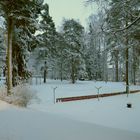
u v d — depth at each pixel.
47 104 23.41
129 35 13.19
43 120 9.84
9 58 22.28
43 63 52.88
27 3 22.44
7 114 10.52
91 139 7.64
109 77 91.62
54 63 56.19
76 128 8.94
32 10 24.75
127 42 16.02
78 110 20.94
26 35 28.62
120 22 12.24
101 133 8.59
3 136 6.97
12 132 7.50
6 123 8.69
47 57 52.44
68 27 54.50
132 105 24.62
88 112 20.06
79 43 54.59
